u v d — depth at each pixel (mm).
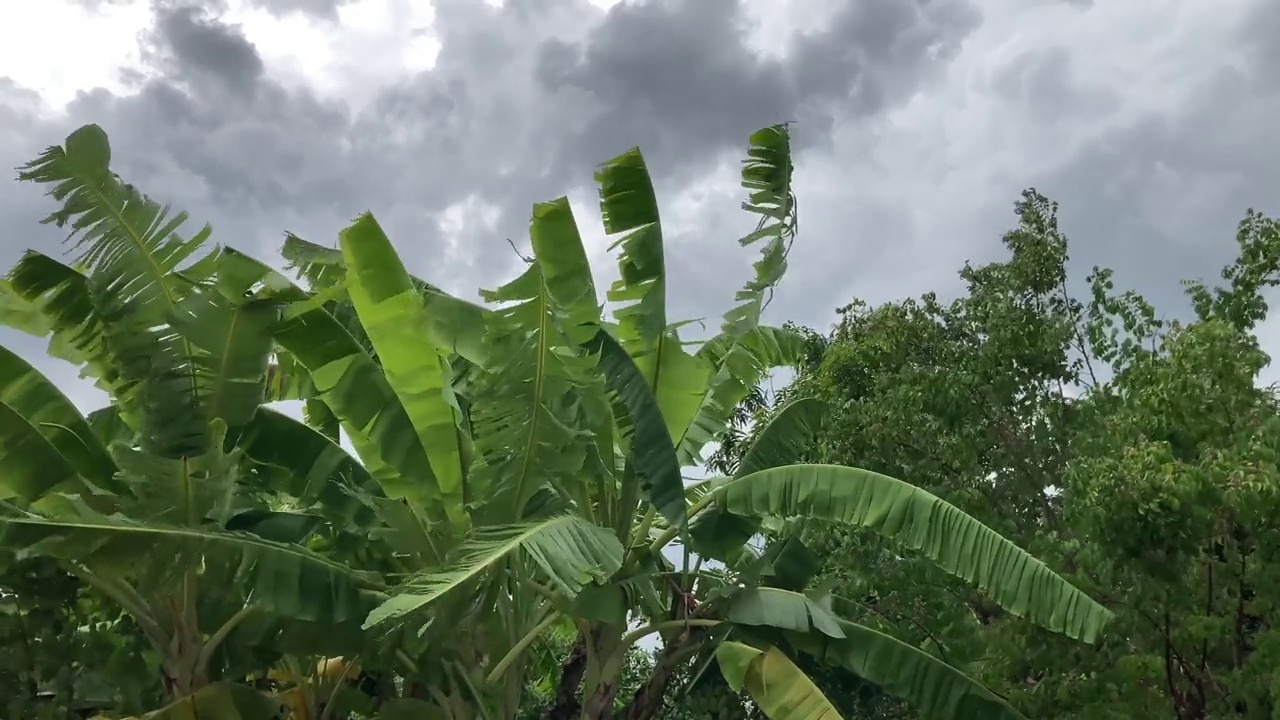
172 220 6086
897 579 8680
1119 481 6414
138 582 5531
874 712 9203
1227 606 7094
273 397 8375
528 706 9867
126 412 6562
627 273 6801
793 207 7664
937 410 9469
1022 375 10031
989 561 6262
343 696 6969
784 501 6684
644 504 7699
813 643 7266
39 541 4938
